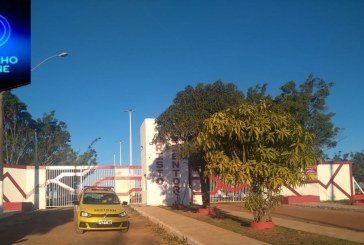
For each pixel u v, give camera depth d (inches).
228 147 629.0
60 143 2504.9
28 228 743.1
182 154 858.8
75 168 1398.9
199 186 1328.7
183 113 865.5
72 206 1376.7
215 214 903.1
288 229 601.3
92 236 630.5
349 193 1422.2
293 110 1414.9
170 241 569.3
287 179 581.3
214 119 613.3
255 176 598.9
